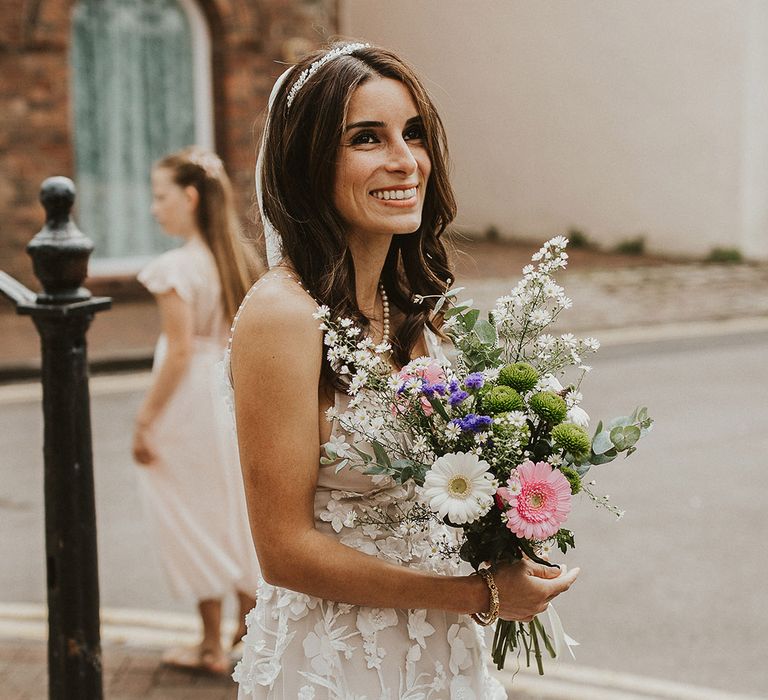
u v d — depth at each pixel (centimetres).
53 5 1155
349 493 192
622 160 1673
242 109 1276
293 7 1283
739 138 1543
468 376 186
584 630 455
